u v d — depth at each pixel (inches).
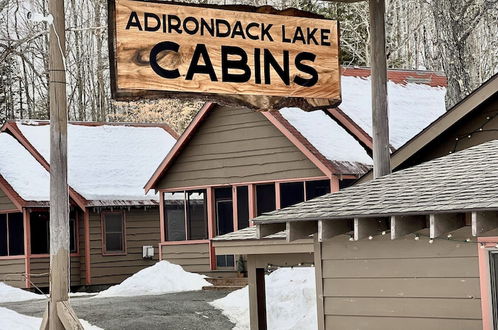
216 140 1079.6
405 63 1729.8
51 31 459.5
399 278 401.4
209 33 461.1
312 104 488.1
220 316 805.2
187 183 1110.4
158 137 1453.0
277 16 479.8
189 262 1109.7
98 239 1261.1
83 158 1332.4
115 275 1269.7
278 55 479.5
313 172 971.3
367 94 1048.2
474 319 378.6
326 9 1594.5
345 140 980.6
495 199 348.2
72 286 1246.9
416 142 647.1
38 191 1213.7
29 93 2156.7
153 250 1291.8
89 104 2114.9
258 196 1037.8
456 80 969.5
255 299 624.1
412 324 397.1
